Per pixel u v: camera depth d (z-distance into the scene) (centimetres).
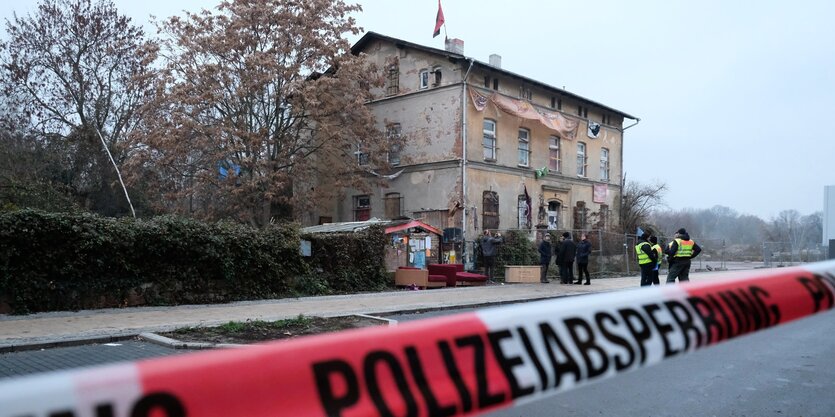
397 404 146
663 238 3145
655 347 208
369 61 2727
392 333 156
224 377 124
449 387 157
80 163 2506
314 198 2473
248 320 933
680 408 503
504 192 2570
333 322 945
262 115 2436
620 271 2497
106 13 2577
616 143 3347
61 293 1048
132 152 2431
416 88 2556
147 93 2559
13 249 990
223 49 2305
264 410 127
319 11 2411
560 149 2917
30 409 98
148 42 2345
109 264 1111
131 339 827
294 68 2330
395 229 1783
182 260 1210
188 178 2455
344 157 2522
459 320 171
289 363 135
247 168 2352
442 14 2611
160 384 115
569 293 1542
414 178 2525
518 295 1467
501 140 2569
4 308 992
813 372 638
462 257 2253
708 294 239
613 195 3297
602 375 193
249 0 2342
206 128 2294
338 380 140
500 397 166
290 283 1407
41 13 2480
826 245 2492
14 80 2427
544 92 2789
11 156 2166
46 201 1850
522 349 177
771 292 260
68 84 2503
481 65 2405
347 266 1561
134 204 2553
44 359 684
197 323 927
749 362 687
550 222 2872
